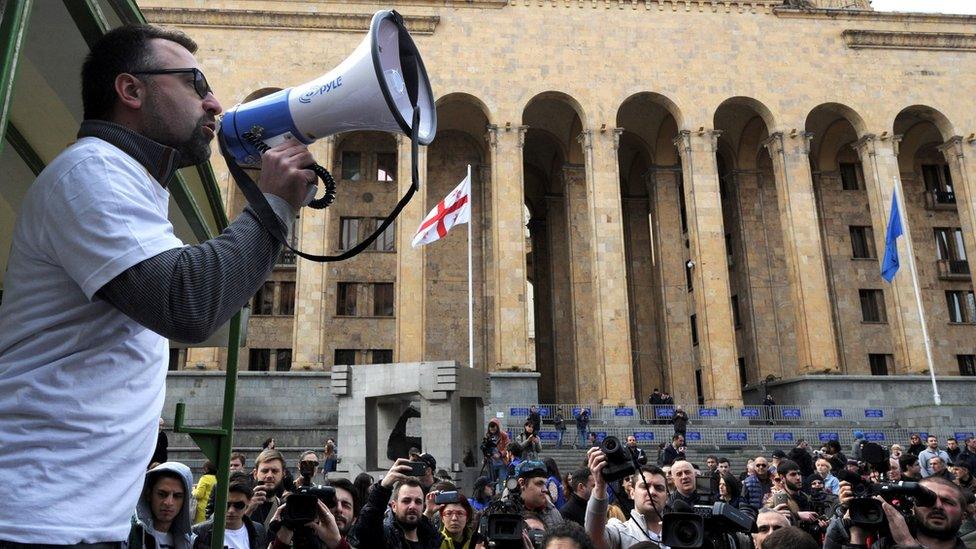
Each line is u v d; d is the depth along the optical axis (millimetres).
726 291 42219
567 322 50438
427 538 8016
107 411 2127
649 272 52625
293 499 4695
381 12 2770
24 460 1988
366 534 6797
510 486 10461
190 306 1988
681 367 47250
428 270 47438
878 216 44125
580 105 44250
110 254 1974
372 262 46375
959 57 47125
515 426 38125
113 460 2129
